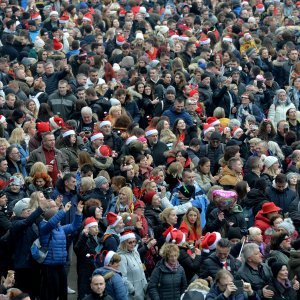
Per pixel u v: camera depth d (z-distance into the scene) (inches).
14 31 4178.2
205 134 3161.9
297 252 2367.1
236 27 4414.4
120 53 3996.1
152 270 2449.6
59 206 2522.1
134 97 3440.0
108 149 2886.3
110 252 2322.8
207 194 2785.4
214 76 3737.7
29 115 3149.6
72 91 3464.6
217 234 2397.9
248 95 3555.6
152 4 4950.8
